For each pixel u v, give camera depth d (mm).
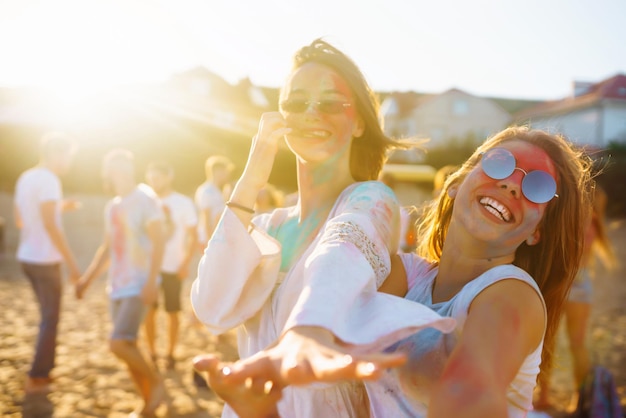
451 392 1047
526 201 1332
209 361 990
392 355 878
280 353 1001
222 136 34812
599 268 12633
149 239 4441
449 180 1640
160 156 33375
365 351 1118
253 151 1621
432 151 40250
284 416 1517
